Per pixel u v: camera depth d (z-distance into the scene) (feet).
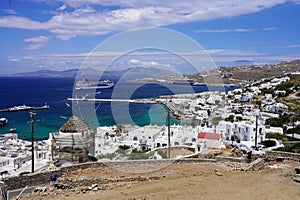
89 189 36.58
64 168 44.09
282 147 98.78
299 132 146.61
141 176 41.34
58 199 34.06
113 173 43.34
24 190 38.55
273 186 35.40
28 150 117.39
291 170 45.57
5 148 125.80
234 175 41.06
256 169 47.60
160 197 31.71
